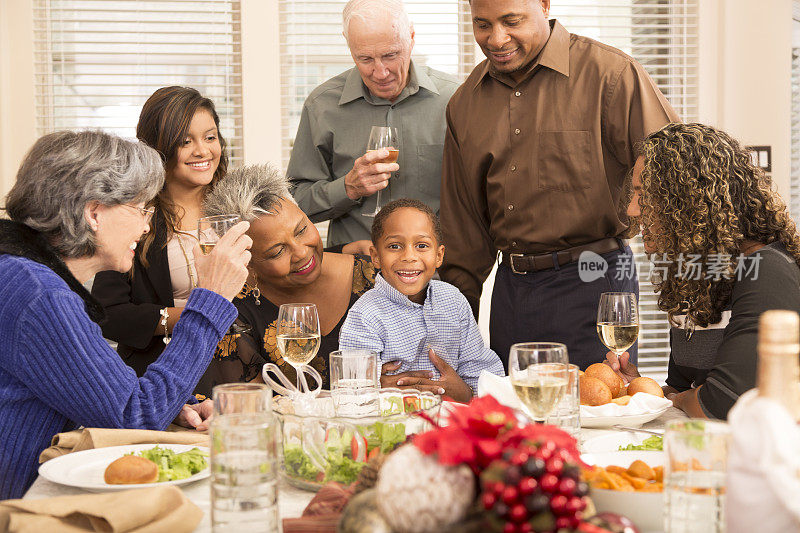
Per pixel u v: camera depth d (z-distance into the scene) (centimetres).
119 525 104
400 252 212
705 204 172
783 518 76
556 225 251
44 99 398
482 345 224
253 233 210
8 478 154
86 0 394
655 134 183
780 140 409
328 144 310
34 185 158
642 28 409
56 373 149
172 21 395
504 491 72
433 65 406
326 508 105
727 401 158
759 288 164
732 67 405
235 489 95
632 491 99
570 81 248
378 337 210
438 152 296
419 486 75
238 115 407
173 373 161
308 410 139
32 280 151
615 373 183
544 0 253
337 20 404
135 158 163
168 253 248
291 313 168
